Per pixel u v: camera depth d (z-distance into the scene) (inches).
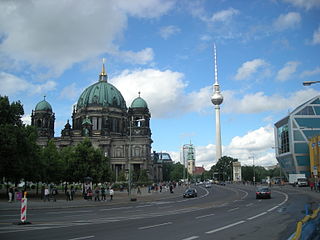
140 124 7514.8
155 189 4527.6
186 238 729.6
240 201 2105.1
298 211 1339.8
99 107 7765.8
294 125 4995.1
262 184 6058.1
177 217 1197.1
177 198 2800.2
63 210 1615.4
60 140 7460.6
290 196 2448.3
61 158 3356.3
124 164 7317.9
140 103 7770.7
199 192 3732.8
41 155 2965.1
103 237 743.7
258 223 990.4
